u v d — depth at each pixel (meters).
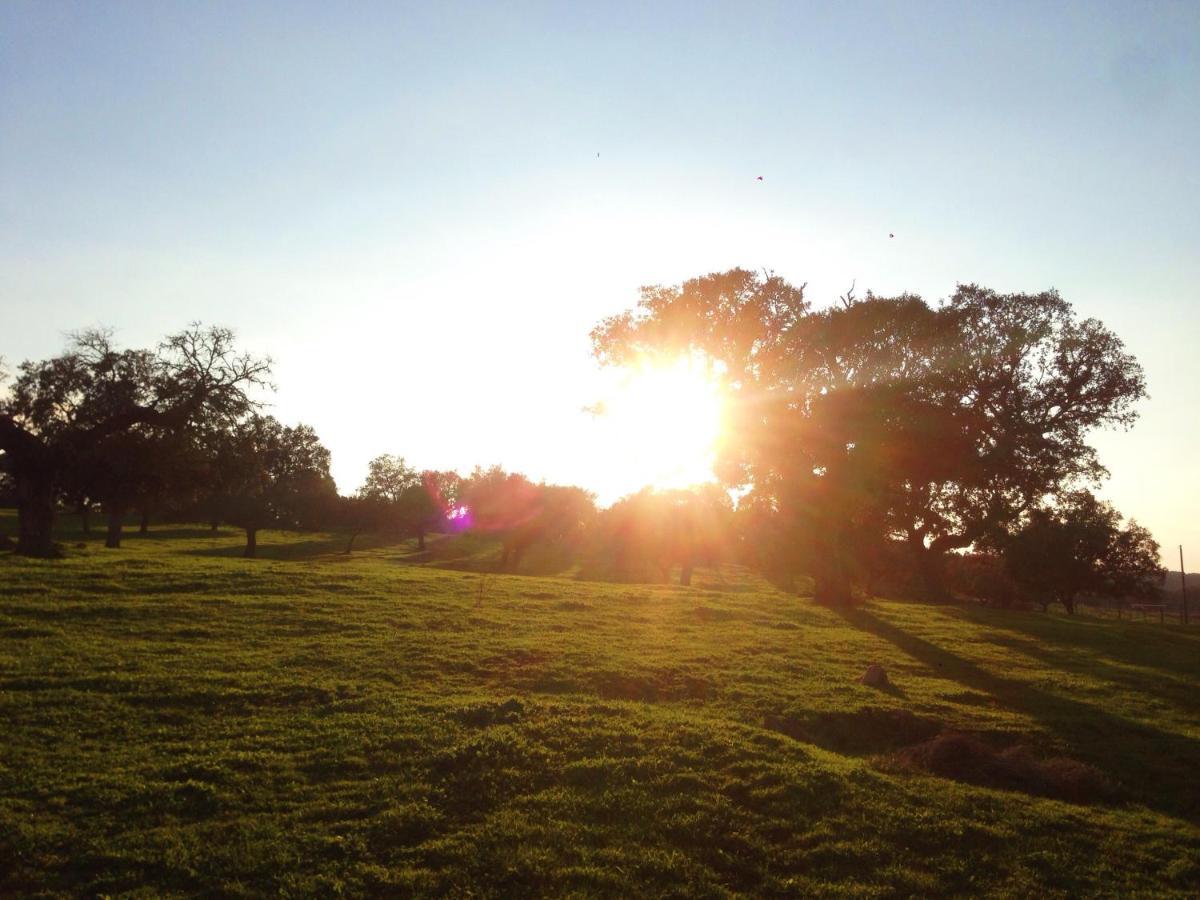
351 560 66.88
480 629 22.91
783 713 16.97
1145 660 28.28
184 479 42.50
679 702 17.53
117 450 40.41
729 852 10.36
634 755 12.97
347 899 8.87
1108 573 65.06
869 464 35.88
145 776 11.48
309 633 20.92
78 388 40.97
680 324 38.56
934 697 19.73
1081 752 16.44
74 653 17.42
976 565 75.12
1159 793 14.67
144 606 22.53
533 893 9.19
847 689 19.48
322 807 10.80
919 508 41.38
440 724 13.92
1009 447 41.66
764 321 38.03
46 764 11.74
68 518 90.38
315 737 13.21
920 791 12.60
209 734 13.26
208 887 9.01
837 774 12.71
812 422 35.88
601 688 17.92
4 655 16.89
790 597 41.69
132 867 9.34
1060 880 10.26
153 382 41.72
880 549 48.09
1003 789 13.65
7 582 24.72
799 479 36.97
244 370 42.91
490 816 10.79
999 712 18.91
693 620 28.56
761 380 37.19
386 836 10.17
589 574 63.72
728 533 53.88
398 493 94.31
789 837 10.82
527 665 19.14
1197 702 21.55
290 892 8.94
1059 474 42.84
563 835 10.36
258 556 66.25
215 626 20.92
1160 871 10.80
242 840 9.93
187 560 34.53
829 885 9.72
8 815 10.20
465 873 9.45
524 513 73.56
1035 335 43.72
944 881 10.01
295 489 80.62
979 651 27.42
